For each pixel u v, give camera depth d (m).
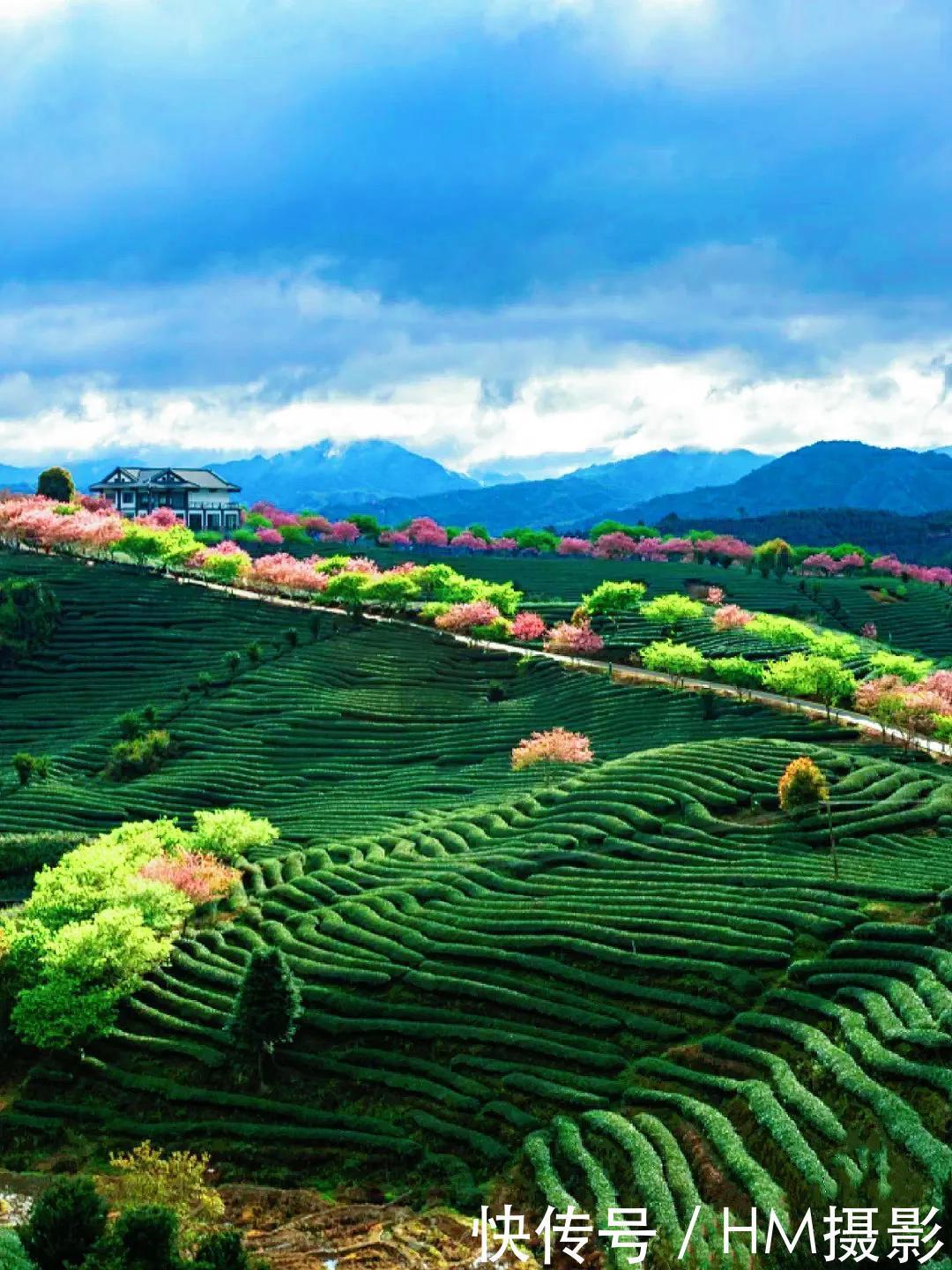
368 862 88.31
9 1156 56.22
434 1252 43.53
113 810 117.06
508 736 130.88
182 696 145.75
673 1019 60.31
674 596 165.25
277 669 152.25
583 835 84.88
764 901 69.31
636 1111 52.53
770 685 129.00
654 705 130.62
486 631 160.12
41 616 163.75
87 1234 34.00
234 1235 34.81
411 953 70.31
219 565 182.75
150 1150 51.56
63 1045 63.53
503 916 73.00
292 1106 57.84
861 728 118.44
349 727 136.75
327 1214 47.59
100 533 191.12
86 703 147.25
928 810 81.62
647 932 68.12
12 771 127.56
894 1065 50.53
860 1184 38.62
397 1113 56.50
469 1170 51.03
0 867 102.50
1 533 199.75
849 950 62.25
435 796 114.62
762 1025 57.28
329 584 172.00
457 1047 60.75
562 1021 61.56
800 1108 49.34
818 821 81.75
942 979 57.66
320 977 69.25
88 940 65.25
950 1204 31.94
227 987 70.38
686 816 85.94
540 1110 54.25
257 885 88.62
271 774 126.31
